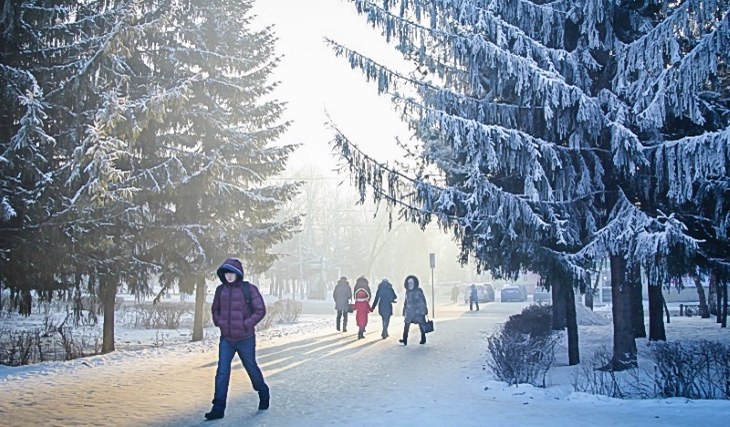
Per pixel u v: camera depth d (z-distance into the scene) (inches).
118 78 521.0
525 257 497.4
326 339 742.5
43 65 518.0
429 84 470.0
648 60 396.5
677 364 358.6
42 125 483.5
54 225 472.1
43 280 534.9
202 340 750.5
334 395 363.6
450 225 479.5
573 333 518.0
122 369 476.4
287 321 1124.5
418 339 737.6
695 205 434.3
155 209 667.4
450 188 454.9
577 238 447.8
